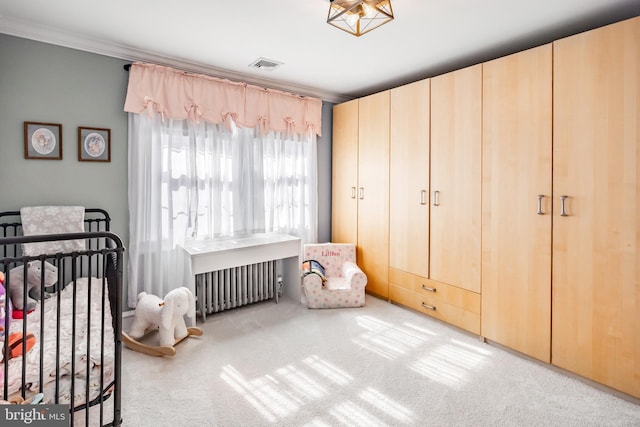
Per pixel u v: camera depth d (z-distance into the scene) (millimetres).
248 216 3709
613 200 2135
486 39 2695
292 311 3566
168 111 3051
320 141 4359
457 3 2146
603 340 2203
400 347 2785
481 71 2826
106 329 1822
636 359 2072
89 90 2752
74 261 1417
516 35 2619
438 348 2771
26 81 2502
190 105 3164
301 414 1968
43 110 2574
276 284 3836
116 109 2883
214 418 1928
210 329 3113
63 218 2561
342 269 3971
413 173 3426
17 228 2496
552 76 2393
